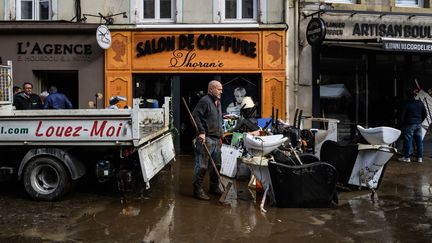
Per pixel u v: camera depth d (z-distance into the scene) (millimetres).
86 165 6840
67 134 6289
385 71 12547
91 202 6551
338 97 12297
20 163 6781
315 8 11766
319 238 4973
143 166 6320
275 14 11586
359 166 7219
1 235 5070
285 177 6113
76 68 11766
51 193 6516
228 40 11531
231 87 11812
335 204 6430
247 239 4938
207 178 8523
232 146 8516
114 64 11680
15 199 6746
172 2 11852
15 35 11750
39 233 5145
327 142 7539
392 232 5184
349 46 11781
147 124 6902
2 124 6438
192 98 12289
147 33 11609
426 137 12398
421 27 12383
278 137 6375
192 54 11602
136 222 5566
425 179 8328
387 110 12570
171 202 6551
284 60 11523
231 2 11852
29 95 9812
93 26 11453
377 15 12102
